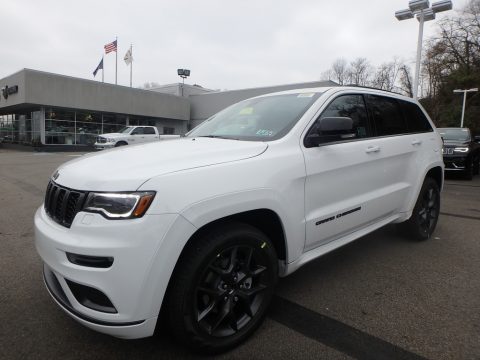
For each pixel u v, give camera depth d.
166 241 1.99
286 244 2.65
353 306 2.98
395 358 2.32
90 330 2.63
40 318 2.79
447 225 5.50
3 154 22.73
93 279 1.96
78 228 2.02
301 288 3.30
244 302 2.45
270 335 2.56
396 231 4.91
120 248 1.92
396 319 2.78
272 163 2.57
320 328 2.66
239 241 2.32
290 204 2.63
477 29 35.16
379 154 3.56
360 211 3.35
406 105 4.36
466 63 35.88
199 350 2.26
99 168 2.26
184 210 2.04
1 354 2.35
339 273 3.64
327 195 2.99
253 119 3.30
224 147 2.63
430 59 37.56
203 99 37.09
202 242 2.18
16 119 30.77
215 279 2.30
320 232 2.96
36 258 4.03
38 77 24.53
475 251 4.30
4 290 3.26
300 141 2.86
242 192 2.30
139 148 2.81
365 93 3.71
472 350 2.40
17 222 5.56
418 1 15.84
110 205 1.99
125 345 2.45
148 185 2.01
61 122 27.12
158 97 33.25
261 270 2.50
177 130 37.00
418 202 4.36
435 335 2.57
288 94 3.56
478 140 13.48
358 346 2.45
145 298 1.98
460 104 36.47
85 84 27.20
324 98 3.21
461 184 10.48
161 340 2.52
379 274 3.62
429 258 4.07
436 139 4.72
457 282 3.45
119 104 29.78
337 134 3.09
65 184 2.27
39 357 2.33
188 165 2.24
